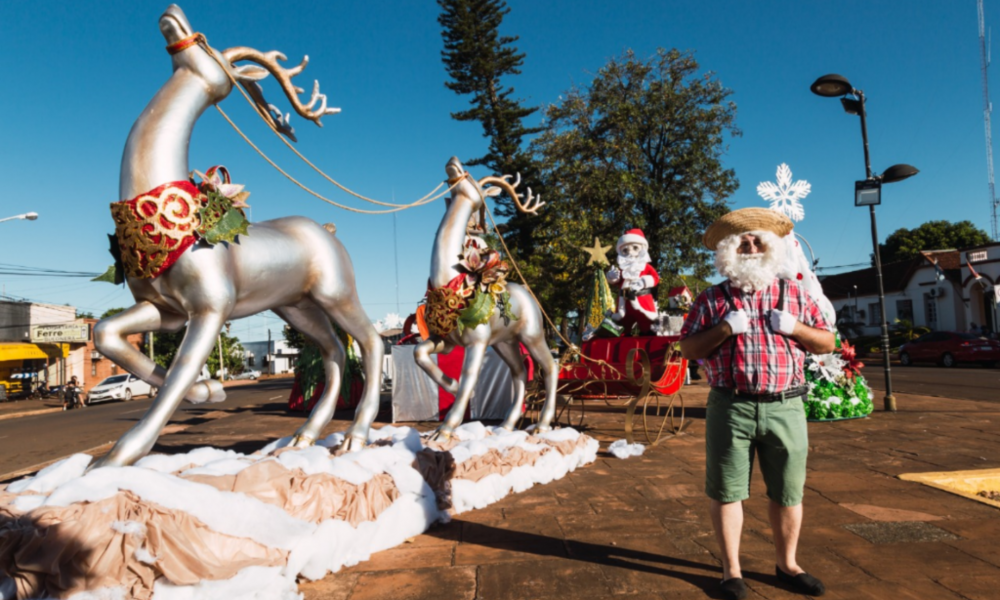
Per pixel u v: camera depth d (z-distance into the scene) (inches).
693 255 921.5
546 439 234.4
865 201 382.0
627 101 971.9
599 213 940.0
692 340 125.2
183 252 129.0
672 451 267.9
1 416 924.6
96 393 1099.9
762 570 130.3
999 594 116.0
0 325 1397.6
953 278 1245.1
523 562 138.4
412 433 192.2
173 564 105.9
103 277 135.0
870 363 1071.6
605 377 298.2
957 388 541.3
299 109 156.6
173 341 1605.6
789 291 124.5
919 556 135.2
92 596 98.3
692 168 924.6
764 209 126.6
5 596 97.7
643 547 146.3
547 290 988.6
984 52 1378.0
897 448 255.0
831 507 173.0
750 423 120.3
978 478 201.9
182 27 135.4
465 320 226.2
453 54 1107.9
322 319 180.4
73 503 104.9
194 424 431.2
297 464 142.3
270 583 115.9
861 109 391.2
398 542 152.2
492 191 251.0
